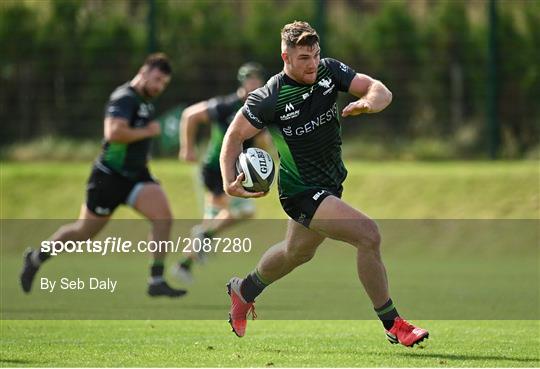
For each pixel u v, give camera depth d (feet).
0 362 79.71
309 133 83.82
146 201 125.29
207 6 263.70
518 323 106.63
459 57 257.96
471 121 257.34
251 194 83.61
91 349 87.45
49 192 230.48
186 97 261.65
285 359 81.25
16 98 268.00
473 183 215.31
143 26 266.36
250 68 151.43
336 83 84.58
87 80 266.16
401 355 83.71
